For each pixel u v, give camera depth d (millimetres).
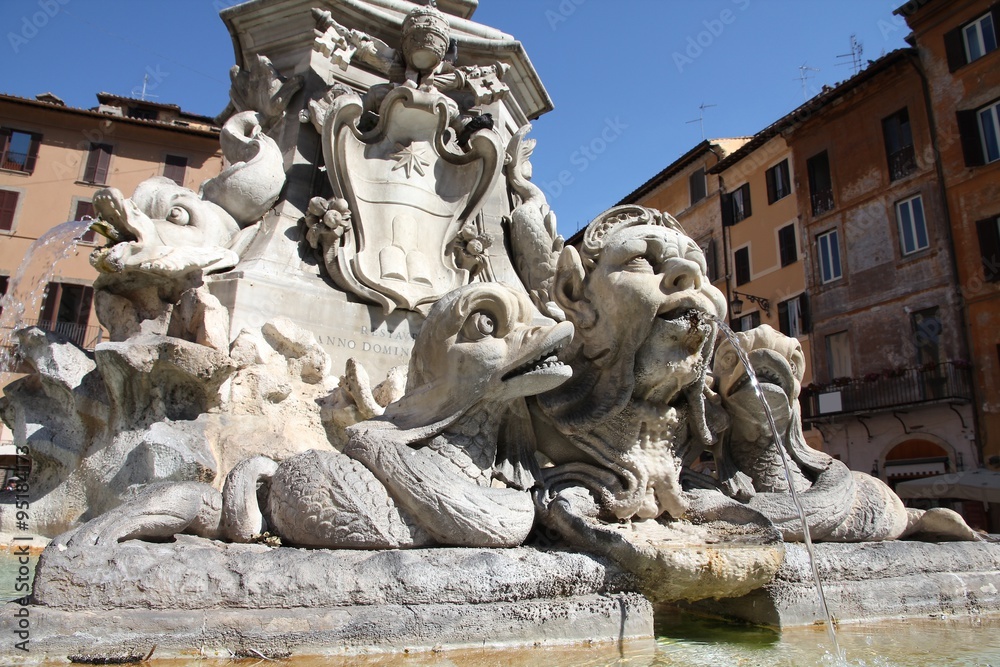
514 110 7594
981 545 3764
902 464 20188
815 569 3039
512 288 2967
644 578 2715
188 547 2246
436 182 5902
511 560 2484
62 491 3824
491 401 2957
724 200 28500
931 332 20547
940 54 21266
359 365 4445
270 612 2109
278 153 5660
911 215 21656
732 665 2426
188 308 4047
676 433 3516
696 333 3250
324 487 2562
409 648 2199
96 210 4348
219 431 3895
